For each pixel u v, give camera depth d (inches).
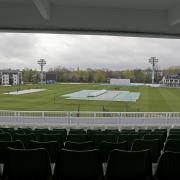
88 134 246.4
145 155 118.5
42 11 397.4
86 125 485.7
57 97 1600.6
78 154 118.8
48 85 3019.2
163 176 119.1
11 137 217.3
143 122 519.2
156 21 463.2
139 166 118.4
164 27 464.4
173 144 176.6
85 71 3983.8
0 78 3280.0
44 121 519.2
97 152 120.0
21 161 118.4
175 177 118.0
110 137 215.5
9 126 489.1
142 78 3759.8
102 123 508.1
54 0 419.2
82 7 450.9
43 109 1075.9
